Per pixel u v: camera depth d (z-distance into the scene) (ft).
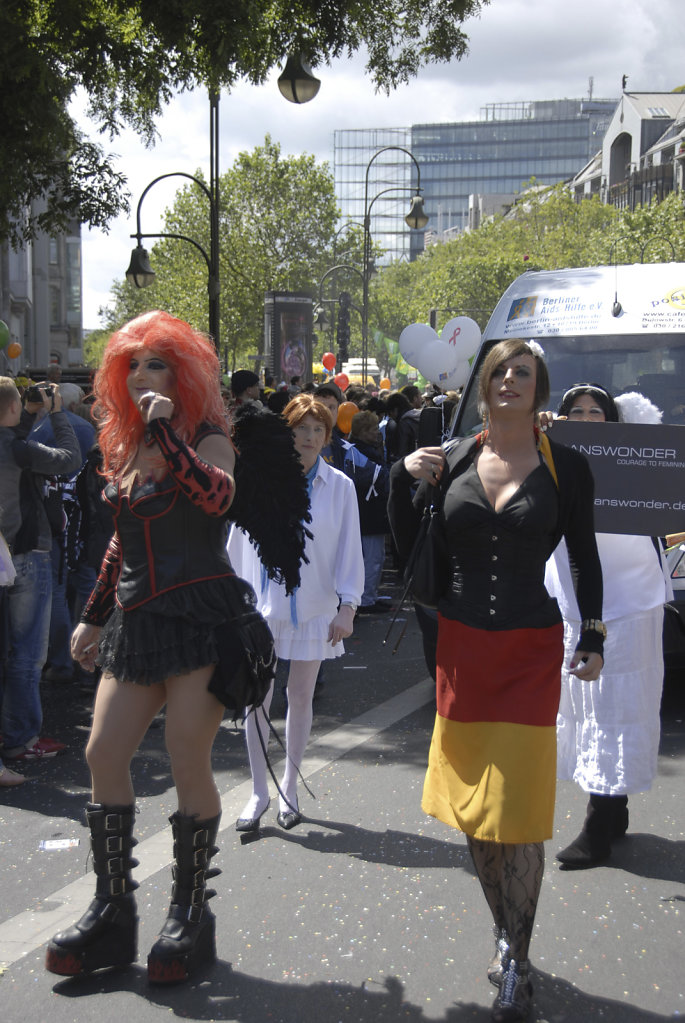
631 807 15.88
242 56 37.01
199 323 168.76
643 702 13.43
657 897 12.94
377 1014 10.41
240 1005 10.57
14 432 18.12
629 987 10.93
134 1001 10.66
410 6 44.01
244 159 169.99
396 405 40.50
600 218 250.78
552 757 10.28
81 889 13.55
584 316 23.53
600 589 11.05
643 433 13.07
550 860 14.08
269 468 12.10
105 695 10.81
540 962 11.42
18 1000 10.68
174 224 170.91
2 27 32.83
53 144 35.96
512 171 555.28
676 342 22.59
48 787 17.37
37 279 147.33
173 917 11.03
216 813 11.06
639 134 324.39
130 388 10.76
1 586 17.74
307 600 15.38
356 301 196.34
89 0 36.58
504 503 10.48
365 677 24.56
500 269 252.83
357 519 15.84
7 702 18.62
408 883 13.42
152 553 10.61
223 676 10.49
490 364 10.62
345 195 566.36
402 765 18.03
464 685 10.47
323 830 15.24
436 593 10.82
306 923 12.34
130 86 39.88
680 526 13.12
